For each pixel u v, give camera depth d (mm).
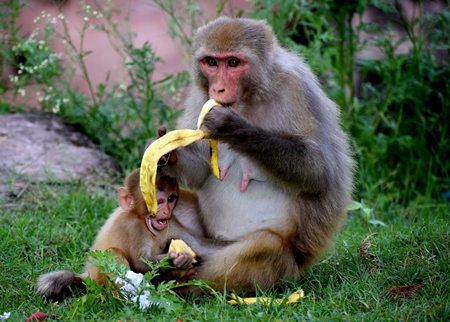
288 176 9438
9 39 16844
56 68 16594
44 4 22172
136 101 16266
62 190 14078
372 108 16281
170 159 9570
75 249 11281
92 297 8633
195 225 10383
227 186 9898
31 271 10227
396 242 11000
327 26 15891
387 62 16031
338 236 11680
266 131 9383
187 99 10453
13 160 14922
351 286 9438
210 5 19688
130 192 9594
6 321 8422
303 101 9734
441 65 16938
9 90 18328
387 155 15891
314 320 8133
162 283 8648
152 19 22609
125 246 9406
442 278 9469
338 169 10125
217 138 9273
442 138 15836
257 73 9547
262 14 15086
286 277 9492
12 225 12094
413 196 15594
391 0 19484
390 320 8250
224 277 9320
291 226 9750
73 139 16297
